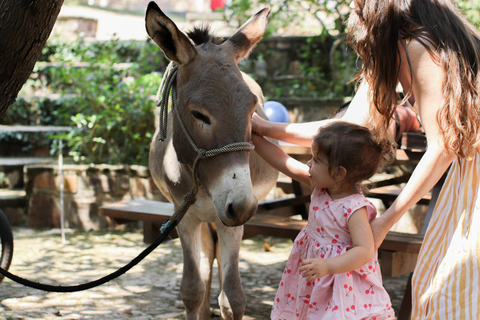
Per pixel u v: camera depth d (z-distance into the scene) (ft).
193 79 6.70
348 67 21.56
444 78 5.71
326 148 6.37
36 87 23.73
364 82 7.50
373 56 6.07
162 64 22.44
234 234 8.56
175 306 11.25
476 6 21.45
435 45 5.74
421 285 6.34
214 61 6.75
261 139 7.63
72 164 19.15
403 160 10.93
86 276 13.26
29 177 18.31
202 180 6.94
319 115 19.71
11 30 7.11
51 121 22.75
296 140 7.50
